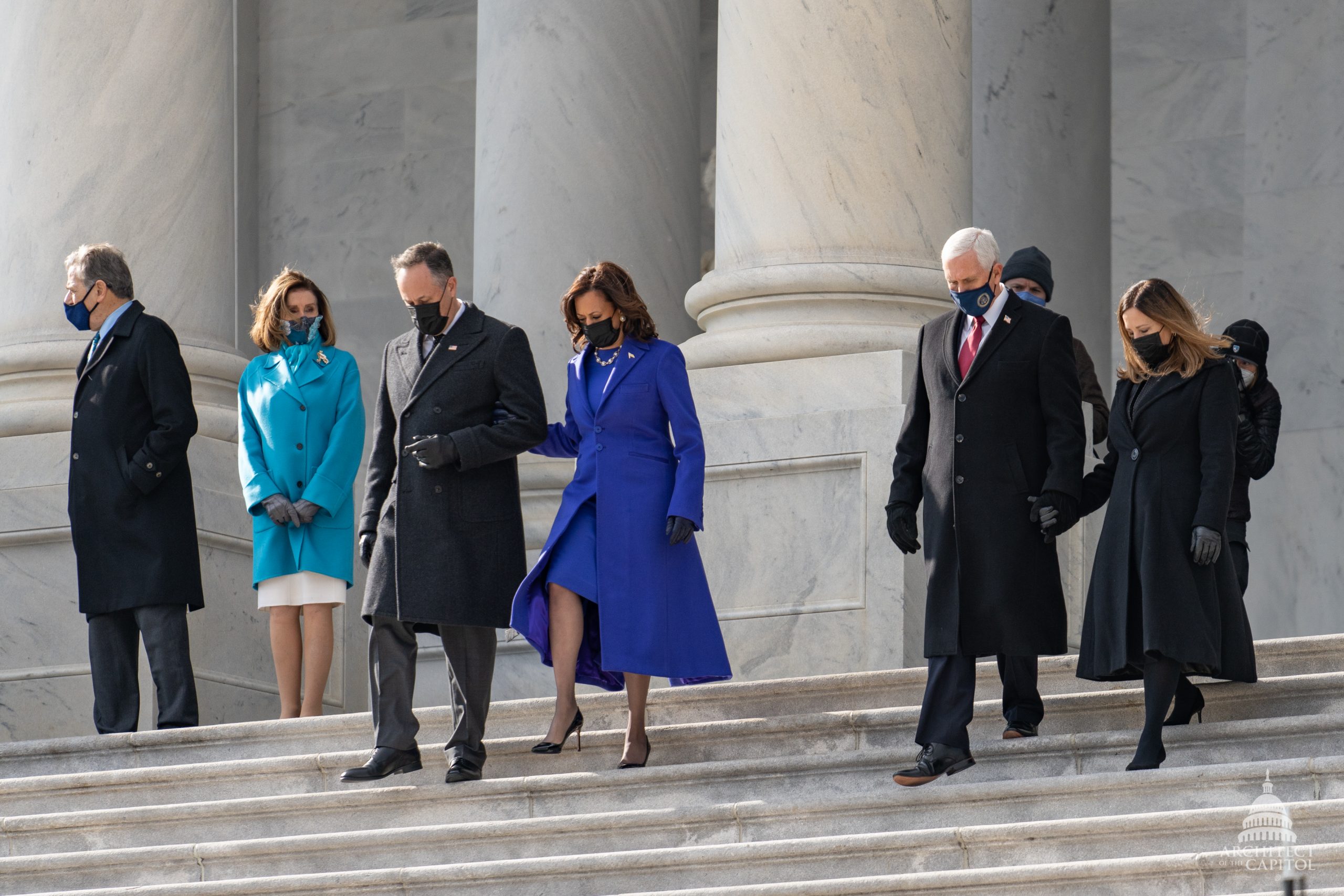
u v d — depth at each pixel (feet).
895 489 98.12
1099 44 203.62
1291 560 200.95
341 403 128.98
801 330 136.98
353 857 96.63
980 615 93.45
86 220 155.94
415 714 114.32
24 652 146.51
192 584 123.03
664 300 168.14
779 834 92.07
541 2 168.45
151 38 159.22
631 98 168.76
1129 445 94.27
